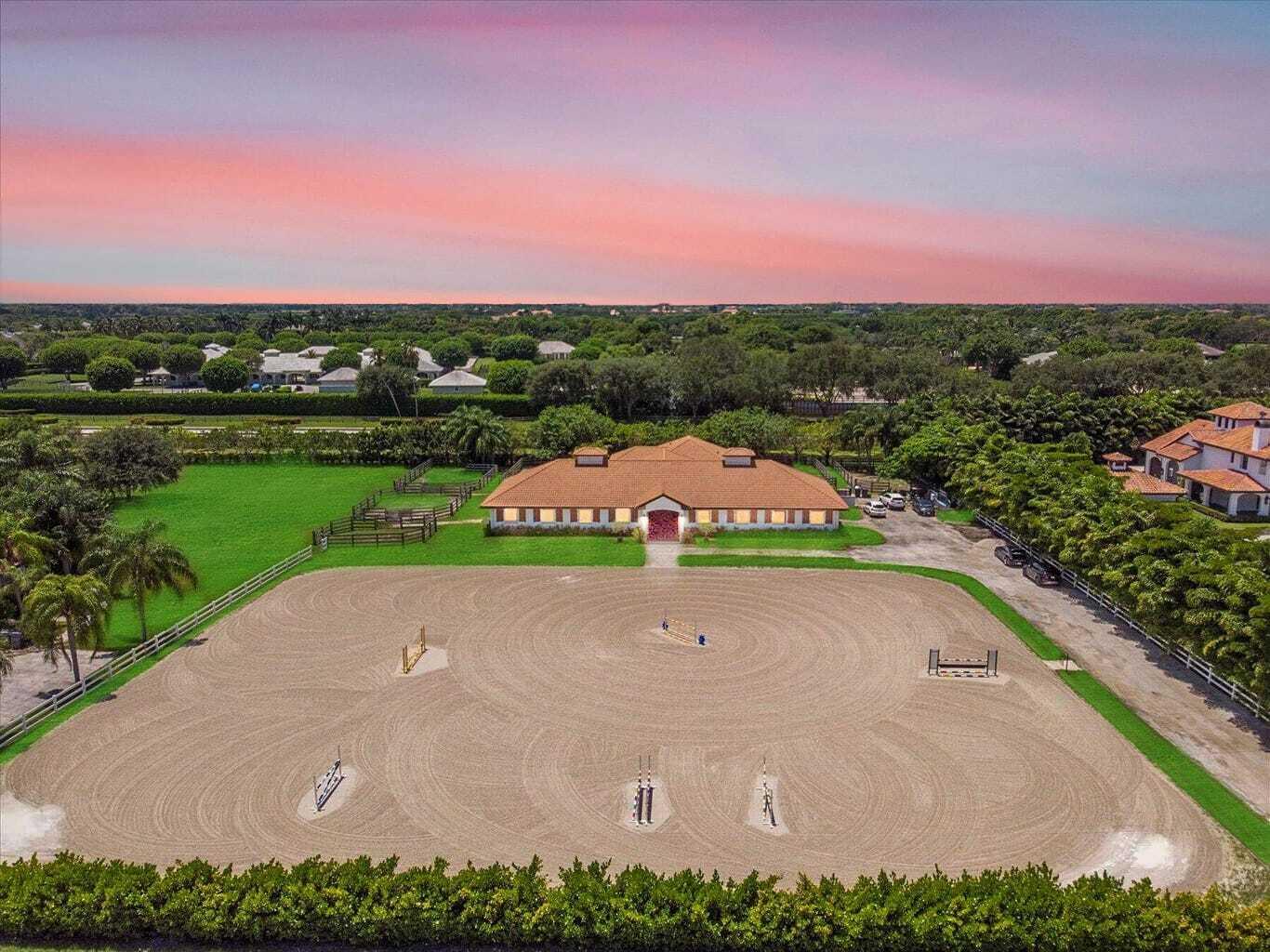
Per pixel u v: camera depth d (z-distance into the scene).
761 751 46.19
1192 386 156.12
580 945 31.03
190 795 42.19
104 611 54.94
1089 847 38.22
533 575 75.94
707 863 37.12
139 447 106.25
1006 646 60.03
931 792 42.38
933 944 30.34
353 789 42.62
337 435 133.38
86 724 49.06
